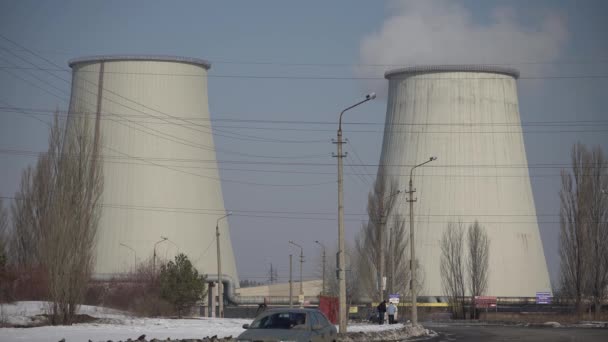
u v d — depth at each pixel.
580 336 47.09
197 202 89.81
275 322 25.91
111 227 86.38
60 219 46.50
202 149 90.25
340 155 39.66
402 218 94.56
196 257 89.38
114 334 37.47
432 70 94.75
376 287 84.56
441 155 94.50
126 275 80.06
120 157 85.50
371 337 42.12
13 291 59.59
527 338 44.84
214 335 37.16
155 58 85.69
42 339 33.28
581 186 77.00
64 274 46.19
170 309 68.62
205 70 90.31
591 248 76.56
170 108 86.25
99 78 85.06
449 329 59.19
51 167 48.25
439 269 94.00
